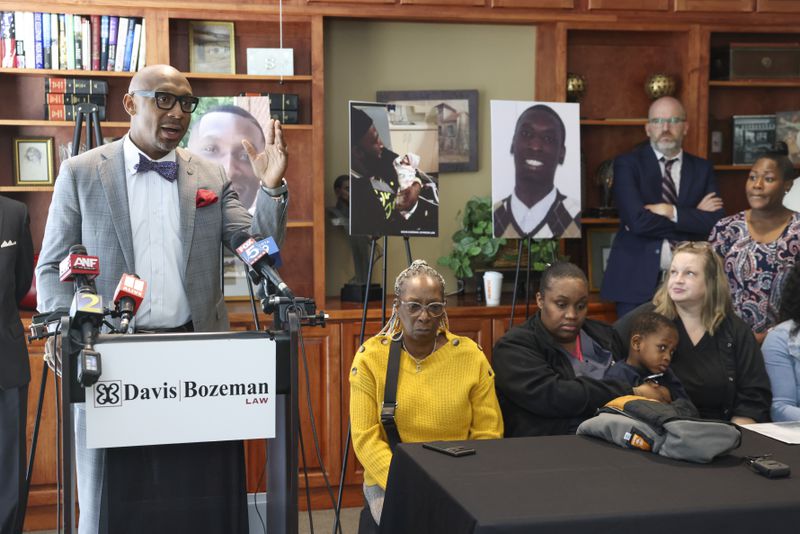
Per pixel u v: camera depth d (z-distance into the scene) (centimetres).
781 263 365
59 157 421
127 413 171
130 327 246
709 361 288
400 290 244
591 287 478
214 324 253
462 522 150
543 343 272
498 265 448
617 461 179
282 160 239
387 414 245
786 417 282
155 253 249
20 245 338
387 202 360
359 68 459
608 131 483
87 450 223
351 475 415
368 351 251
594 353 283
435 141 460
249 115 419
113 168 245
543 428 265
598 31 470
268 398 179
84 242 243
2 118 419
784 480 167
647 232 426
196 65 422
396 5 428
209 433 176
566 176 416
